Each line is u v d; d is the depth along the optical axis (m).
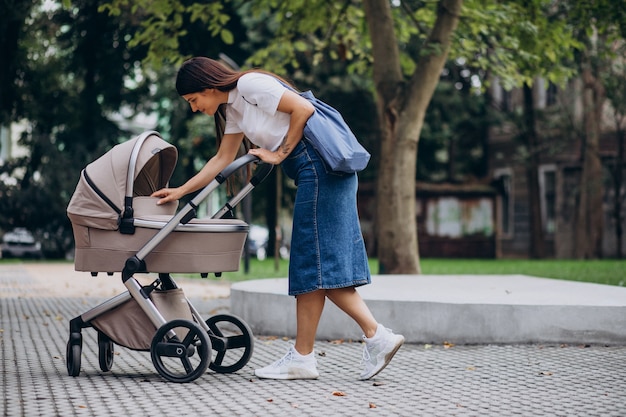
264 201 36.09
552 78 15.55
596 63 27.09
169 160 5.59
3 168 31.45
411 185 13.46
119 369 5.77
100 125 31.16
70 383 5.16
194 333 5.20
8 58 28.45
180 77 5.27
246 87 5.11
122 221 5.24
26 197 31.14
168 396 4.73
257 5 15.91
